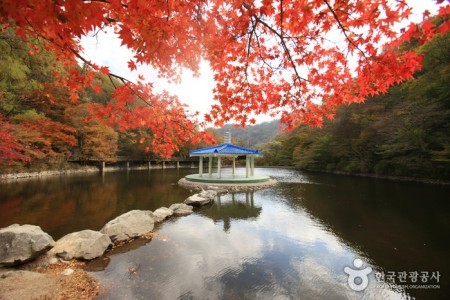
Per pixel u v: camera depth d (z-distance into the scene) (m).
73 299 2.79
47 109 15.25
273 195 10.45
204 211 7.50
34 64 7.34
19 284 2.90
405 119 13.02
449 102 11.80
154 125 3.01
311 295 3.10
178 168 31.14
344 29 2.30
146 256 4.10
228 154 13.23
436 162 12.67
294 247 4.64
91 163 23.67
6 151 8.48
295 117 3.45
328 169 24.83
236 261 4.01
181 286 3.21
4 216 6.48
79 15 1.43
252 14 2.11
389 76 2.41
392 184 13.39
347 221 6.43
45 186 11.98
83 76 2.57
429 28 1.97
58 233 5.19
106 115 2.64
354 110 19.92
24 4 1.42
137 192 10.74
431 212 7.24
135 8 1.72
